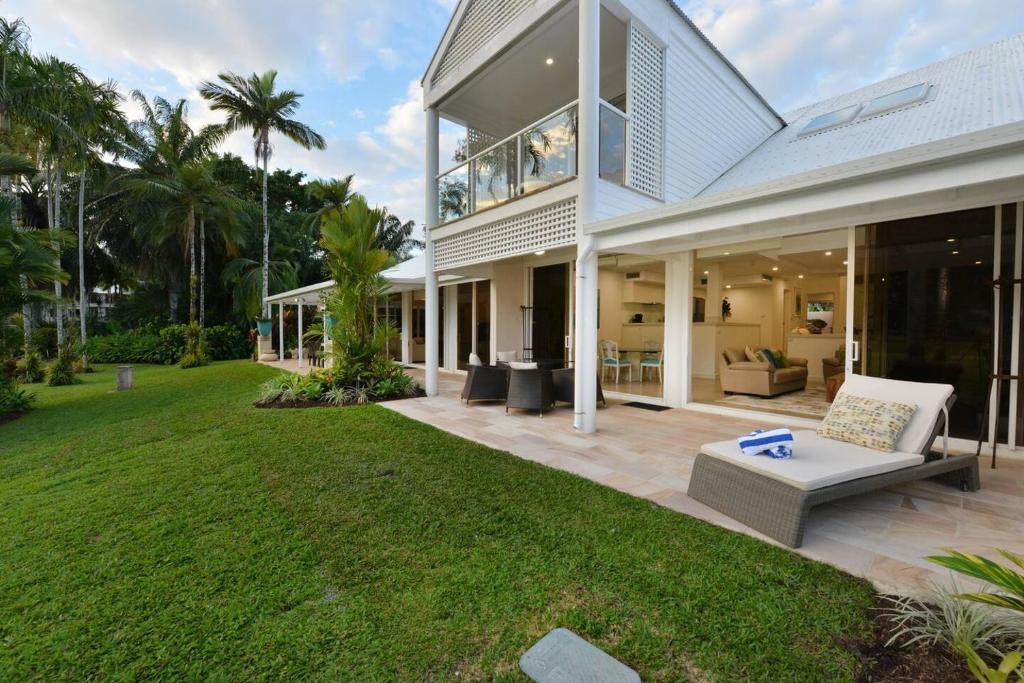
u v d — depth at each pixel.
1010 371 3.99
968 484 3.24
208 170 18.50
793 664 1.65
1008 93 5.23
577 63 6.86
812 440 3.35
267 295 18.77
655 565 2.31
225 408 7.13
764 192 3.50
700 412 6.32
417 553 2.53
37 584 2.34
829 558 2.35
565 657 1.71
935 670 1.61
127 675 1.71
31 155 13.06
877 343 4.73
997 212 4.02
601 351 8.70
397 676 1.66
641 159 5.83
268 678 1.67
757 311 11.57
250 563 2.48
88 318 21.91
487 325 10.48
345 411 6.52
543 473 3.72
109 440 5.46
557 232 5.49
